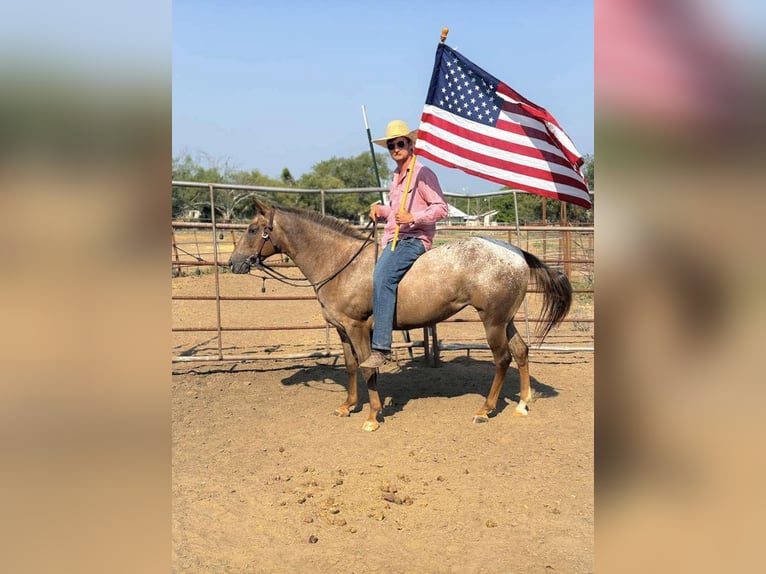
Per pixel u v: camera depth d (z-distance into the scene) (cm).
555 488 385
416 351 775
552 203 2233
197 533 331
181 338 873
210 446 465
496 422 512
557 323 517
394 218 498
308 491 384
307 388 623
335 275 509
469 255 487
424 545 318
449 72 486
